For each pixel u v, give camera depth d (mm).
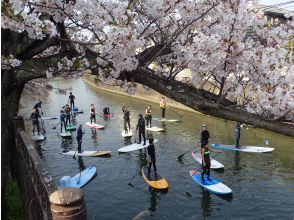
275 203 13320
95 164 18078
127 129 25641
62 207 4102
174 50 6438
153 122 28062
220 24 5266
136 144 20984
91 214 12867
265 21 6055
